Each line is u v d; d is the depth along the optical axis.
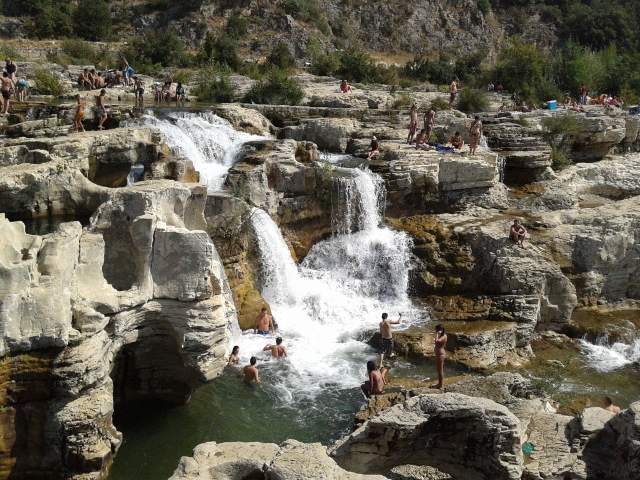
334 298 22.91
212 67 45.19
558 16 90.94
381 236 24.45
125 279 14.84
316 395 17.38
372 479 9.38
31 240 13.00
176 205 15.97
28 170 17.64
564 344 21.73
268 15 68.88
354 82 50.25
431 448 11.89
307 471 9.33
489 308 21.98
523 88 48.66
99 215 14.84
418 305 22.92
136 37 62.50
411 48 78.19
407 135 31.53
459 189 26.92
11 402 12.36
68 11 64.62
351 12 77.75
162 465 13.99
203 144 26.39
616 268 24.30
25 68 38.88
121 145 21.67
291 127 31.52
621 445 11.43
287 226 24.23
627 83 57.50
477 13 84.56
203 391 17.03
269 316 20.72
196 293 14.58
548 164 31.19
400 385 17.70
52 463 12.70
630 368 20.23
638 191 33.16
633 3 93.06
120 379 15.27
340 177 24.50
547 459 11.63
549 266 22.52
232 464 9.85
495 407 11.41
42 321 12.32
